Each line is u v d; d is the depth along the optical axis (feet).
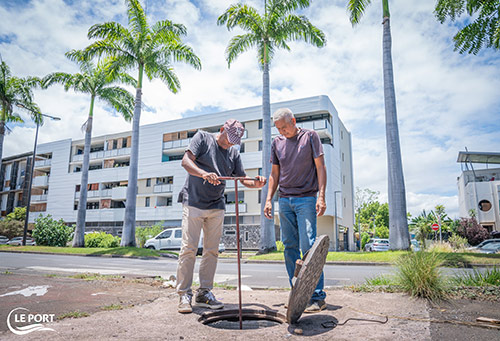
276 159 11.06
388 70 43.55
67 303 10.22
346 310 9.43
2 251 66.44
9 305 9.84
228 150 11.57
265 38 60.54
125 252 54.80
